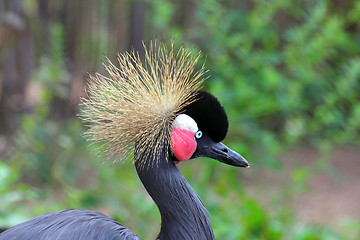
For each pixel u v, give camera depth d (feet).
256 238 25.39
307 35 36.63
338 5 41.86
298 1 39.65
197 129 15.03
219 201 28.48
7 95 39.68
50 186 31.22
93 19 45.24
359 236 28.91
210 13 40.14
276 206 29.04
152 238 24.70
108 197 25.02
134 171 26.37
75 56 44.21
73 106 36.63
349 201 34.04
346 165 38.70
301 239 25.71
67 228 13.89
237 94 34.91
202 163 30.04
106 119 15.02
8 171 26.18
